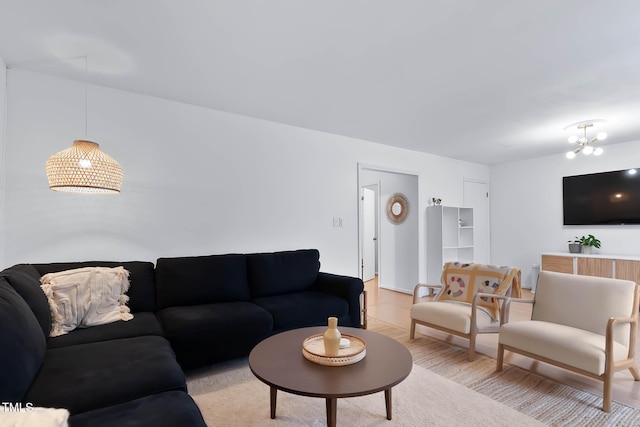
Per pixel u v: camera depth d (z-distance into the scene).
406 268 5.71
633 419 1.96
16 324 1.38
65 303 2.19
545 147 5.19
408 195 5.69
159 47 2.29
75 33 2.13
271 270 3.38
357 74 2.70
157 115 3.18
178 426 1.17
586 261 5.01
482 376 2.55
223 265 3.10
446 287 3.55
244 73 2.69
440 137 4.61
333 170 4.41
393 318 4.17
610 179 5.09
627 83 2.84
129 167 3.03
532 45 2.25
